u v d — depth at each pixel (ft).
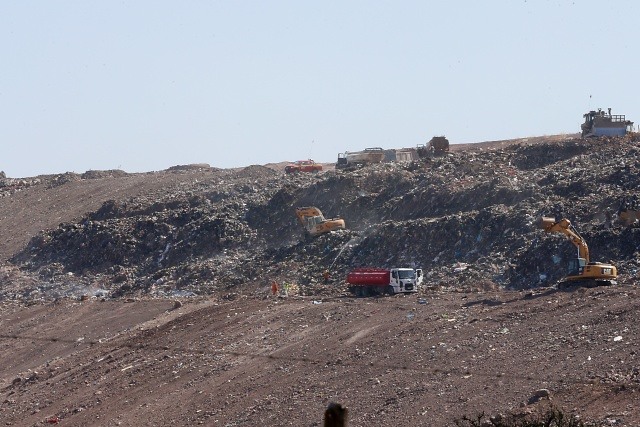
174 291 494.18
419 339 299.38
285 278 456.86
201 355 349.41
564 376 242.17
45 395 359.87
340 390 279.69
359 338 318.86
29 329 469.98
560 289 327.47
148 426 299.79
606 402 219.61
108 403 331.77
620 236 369.91
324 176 609.83
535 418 213.25
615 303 283.59
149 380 342.44
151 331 403.95
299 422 266.98
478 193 468.34
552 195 442.09
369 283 387.14
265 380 306.76
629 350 245.86
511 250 399.44
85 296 510.99
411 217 483.51
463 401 245.24
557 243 379.14
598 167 469.16
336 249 464.24
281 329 353.51
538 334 275.80
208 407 299.79
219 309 411.34
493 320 298.35
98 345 410.93
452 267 406.82
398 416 248.93
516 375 251.80
